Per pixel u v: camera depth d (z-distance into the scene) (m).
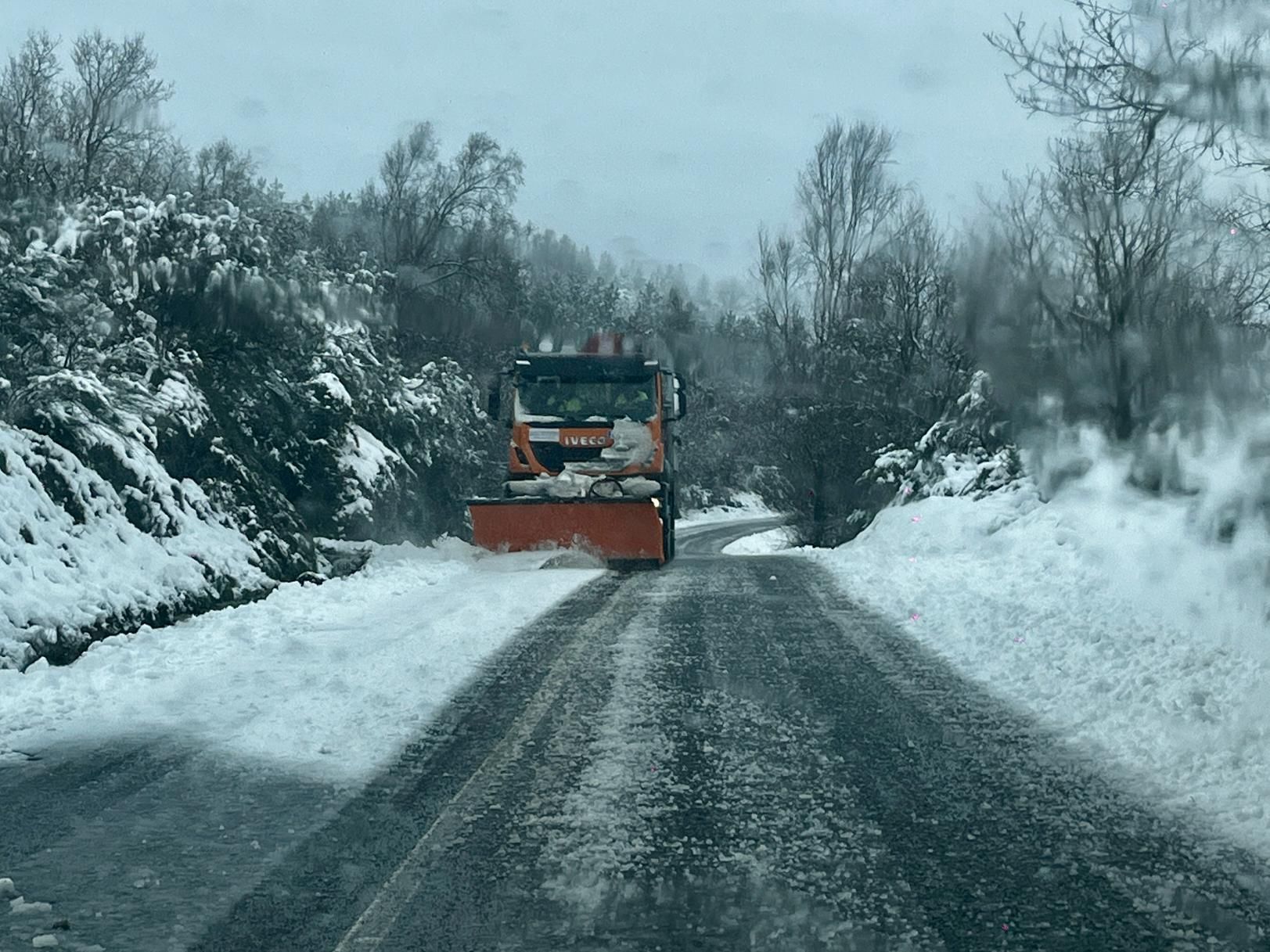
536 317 46.66
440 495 29.47
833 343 35.94
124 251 18.27
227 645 10.33
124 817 5.53
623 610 12.23
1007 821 5.45
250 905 4.46
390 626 11.40
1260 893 4.56
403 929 4.23
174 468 17.06
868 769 6.30
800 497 36.69
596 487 18.95
